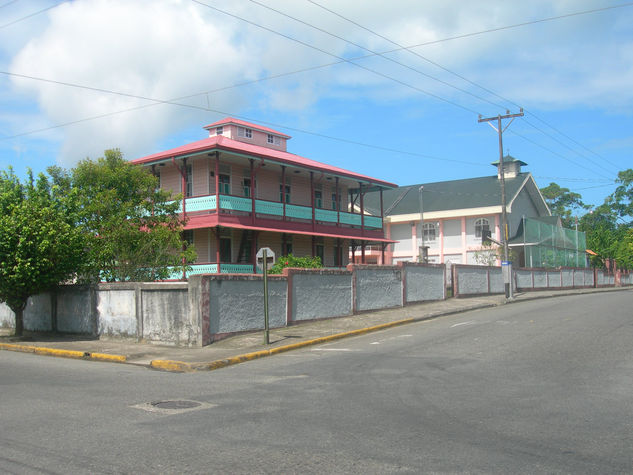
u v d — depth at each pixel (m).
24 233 16.38
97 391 9.19
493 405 7.44
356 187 37.38
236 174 28.92
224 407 7.73
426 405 7.52
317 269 19.17
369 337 16.31
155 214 20.95
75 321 18.33
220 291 15.44
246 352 13.50
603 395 7.90
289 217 29.50
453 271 28.55
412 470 4.99
